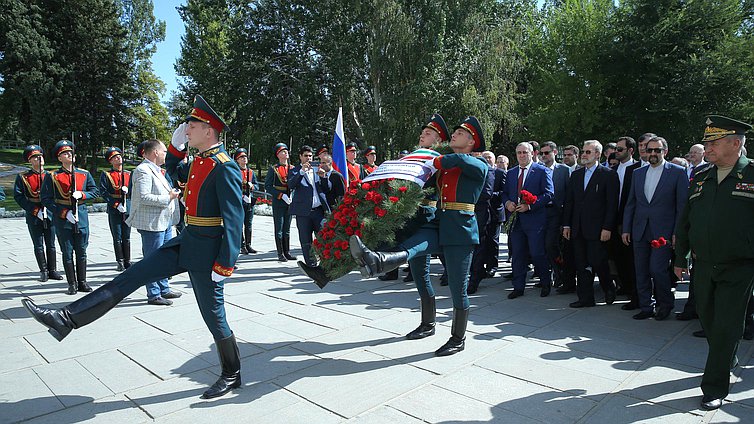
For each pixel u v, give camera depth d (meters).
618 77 23.61
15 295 6.60
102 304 3.40
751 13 23.39
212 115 3.69
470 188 4.35
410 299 6.42
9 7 34.22
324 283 4.13
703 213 3.67
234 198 3.58
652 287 5.92
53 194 6.61
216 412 3.33
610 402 3.49
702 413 3.34
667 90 22.14
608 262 6.20
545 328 5.22
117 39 36.91
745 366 4.20
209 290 3.61
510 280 7.79
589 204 5.98
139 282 3.56
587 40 23.53
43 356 4.36
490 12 30.56
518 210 6.47
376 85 26.48
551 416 3.28
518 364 4.18
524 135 27.97
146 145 6.11
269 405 3.43
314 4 28.47
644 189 5.59
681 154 22.77
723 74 20.38
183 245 3.63
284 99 29.61
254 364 4.18
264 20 30.48
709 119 3.71
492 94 24.69
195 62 38.72
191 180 3.69
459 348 4.46
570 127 24.53
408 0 26.73
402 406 3.41
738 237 3.47
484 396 3.57
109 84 35.72
